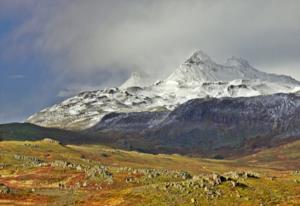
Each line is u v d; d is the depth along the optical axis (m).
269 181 159.00
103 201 154.88
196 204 135.38
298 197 140.25
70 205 158.62
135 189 159.50
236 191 144.12
